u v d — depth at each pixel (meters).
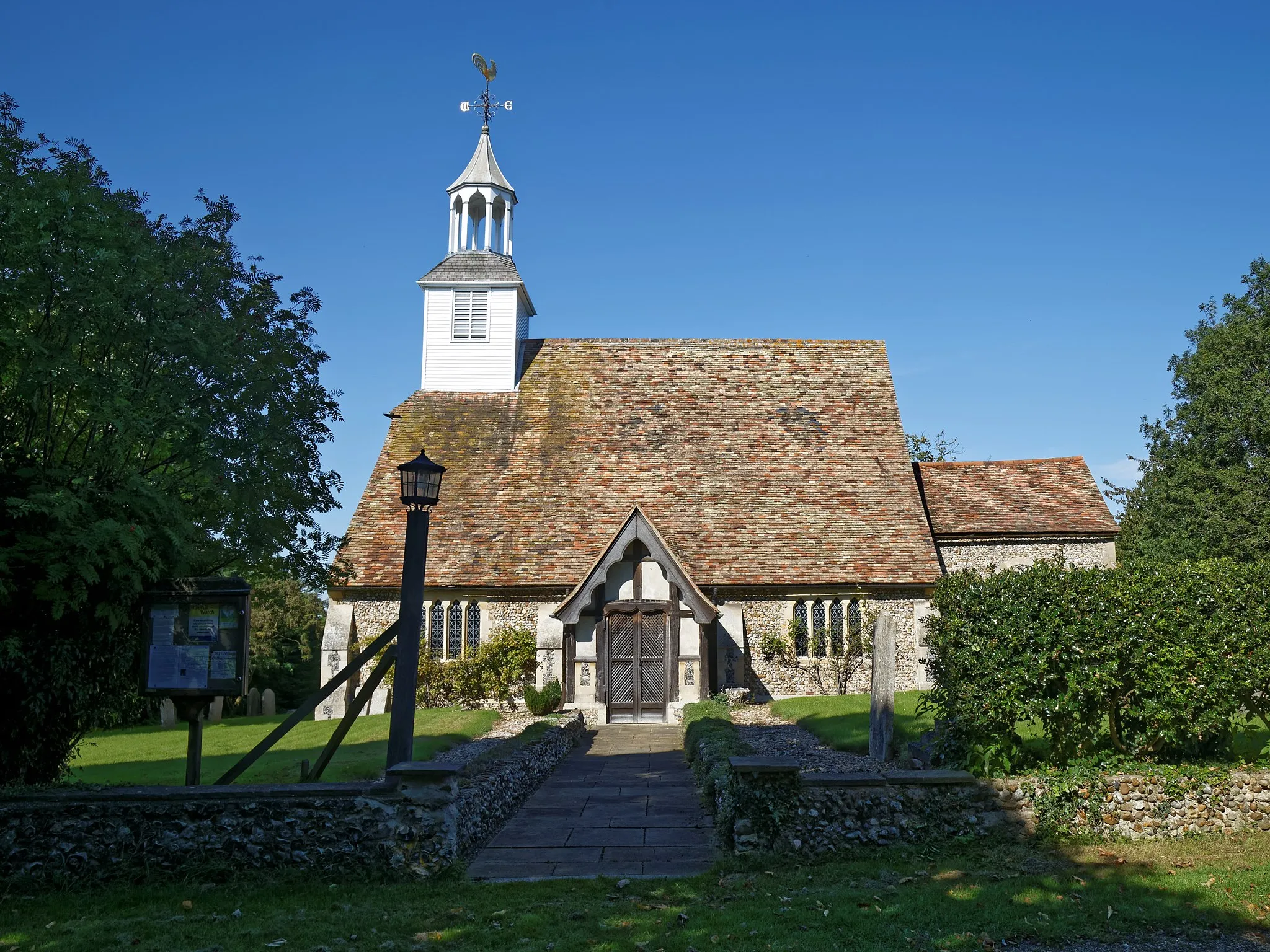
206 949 7.26
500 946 7.25
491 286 32.84
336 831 9.32
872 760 15.45
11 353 10.41
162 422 11.05
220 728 24.31
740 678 26.30
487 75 34.12
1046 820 9.77
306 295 14.83
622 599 25.39
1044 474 32.12
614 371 33.22
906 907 7.75
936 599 11.53
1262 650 10.17
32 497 9.73
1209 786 9.97
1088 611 10.38
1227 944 6.95
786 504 29.05
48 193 10.62
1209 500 37.75
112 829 9.26
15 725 10.71
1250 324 39.16
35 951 7.34
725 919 7.70
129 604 10.86
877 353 34.19
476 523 28.30
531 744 15.00
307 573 15.09
